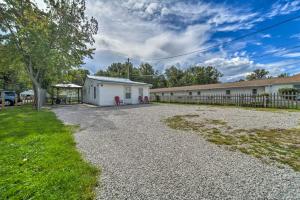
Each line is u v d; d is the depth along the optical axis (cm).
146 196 218
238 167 298
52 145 412
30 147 396
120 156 351
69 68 1476
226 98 1664
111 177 265
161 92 3253
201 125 653
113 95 1733
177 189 233
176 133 537
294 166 299
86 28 1401
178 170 288
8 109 1288
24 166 296
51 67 1282
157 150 386
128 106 1570
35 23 1165
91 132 552
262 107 1366
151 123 700
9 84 2372
